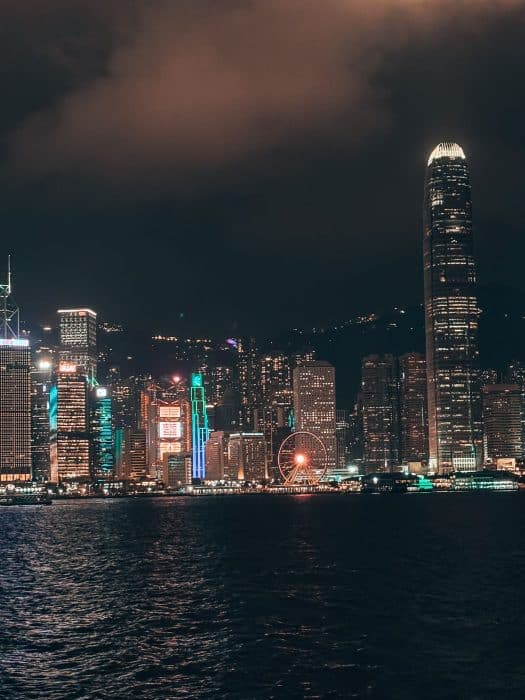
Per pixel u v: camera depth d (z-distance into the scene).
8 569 159.75
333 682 72.12
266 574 143.25
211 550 194.62
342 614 102.19
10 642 89.12
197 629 94.56
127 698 68.81
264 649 84.12
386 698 67.69
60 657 82.19
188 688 71.12
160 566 159.88
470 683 71.31
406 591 119.69
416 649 83.00
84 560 175.50
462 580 130.25
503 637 87.62
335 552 182.00
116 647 86.12
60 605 113.00
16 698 69.12
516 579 130.38
